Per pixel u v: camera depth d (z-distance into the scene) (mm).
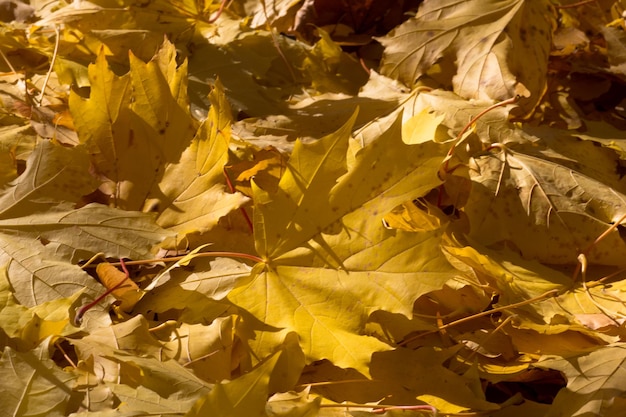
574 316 870
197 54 1093
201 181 883
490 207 948
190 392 757
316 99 1059
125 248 841
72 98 895
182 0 1108
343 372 831
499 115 1002
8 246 835
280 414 732
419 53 1060
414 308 882
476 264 895
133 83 900
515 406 811
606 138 1021
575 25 1188
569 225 945
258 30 1146
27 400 739
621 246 938
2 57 1075
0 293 808
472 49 1050
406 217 928
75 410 748
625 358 816
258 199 815
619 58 1082
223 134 878
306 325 818
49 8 1176
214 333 806
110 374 775
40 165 871
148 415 737
